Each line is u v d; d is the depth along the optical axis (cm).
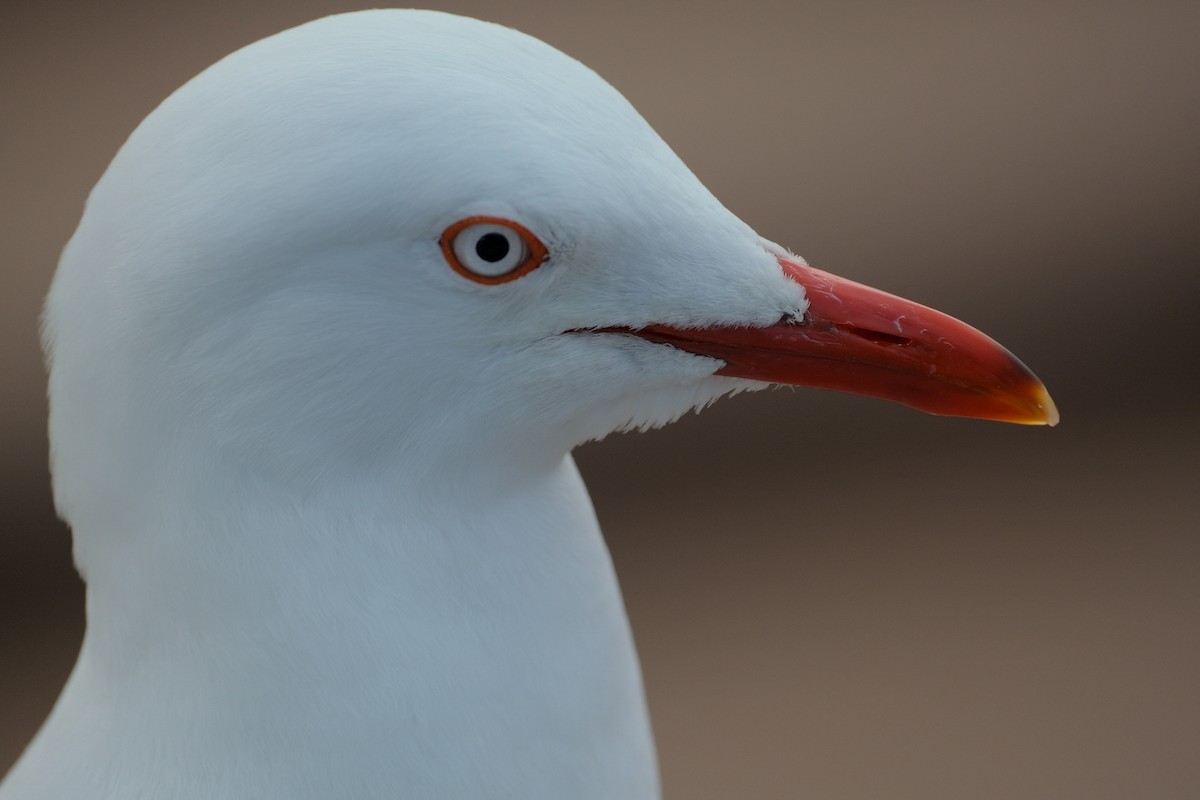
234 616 125
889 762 153
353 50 125
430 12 125
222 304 125
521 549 126
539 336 126
